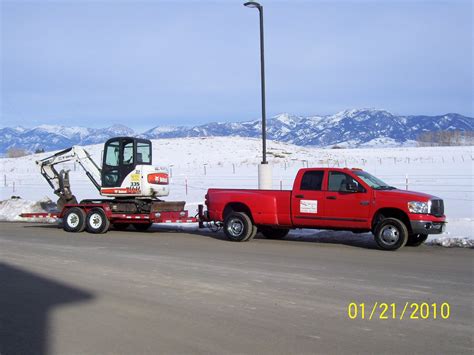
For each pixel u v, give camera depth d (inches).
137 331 264.7
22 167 2751.0
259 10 770.2
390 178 1502.2
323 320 281.4
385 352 233.1
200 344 245.0
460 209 851.4
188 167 2357.3
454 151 3223.4
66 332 264.1
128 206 719.1
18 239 640.4
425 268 430.3
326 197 565.6
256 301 321.4
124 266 441.7
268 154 3016.7
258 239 637.9
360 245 576.7
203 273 409.1
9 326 275.0
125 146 722.2
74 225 719.7
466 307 306.8
